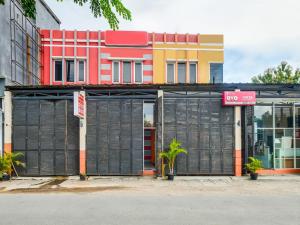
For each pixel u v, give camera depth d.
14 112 16.45
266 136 17.00
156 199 10.54
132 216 8.19
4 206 9.44
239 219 7.91
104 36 23.39
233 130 16.42
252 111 16.64
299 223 7.57
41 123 16.47
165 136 16.34
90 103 16.47
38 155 16.39
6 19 17.27
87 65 23.12
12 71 17.84
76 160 16.45
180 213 8.52
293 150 17.12
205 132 16.41
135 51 23.58
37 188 13.02
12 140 16.41
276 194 11.52
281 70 36.38
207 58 24.03
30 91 16.41
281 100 16.92
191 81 24.00
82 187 13.23
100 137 16.38
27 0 3.69
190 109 16.45
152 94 16.75
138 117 16.45
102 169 16.31
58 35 23.08
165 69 23.69
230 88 16.44
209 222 7.62
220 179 15.31
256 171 16.36
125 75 23.58
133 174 16.30
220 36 24.23
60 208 9.14
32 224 7.44
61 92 16.56
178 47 23.88
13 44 18.03
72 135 16.48
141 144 16.41
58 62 23.14
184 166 16.28
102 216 8.20
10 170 15.79
